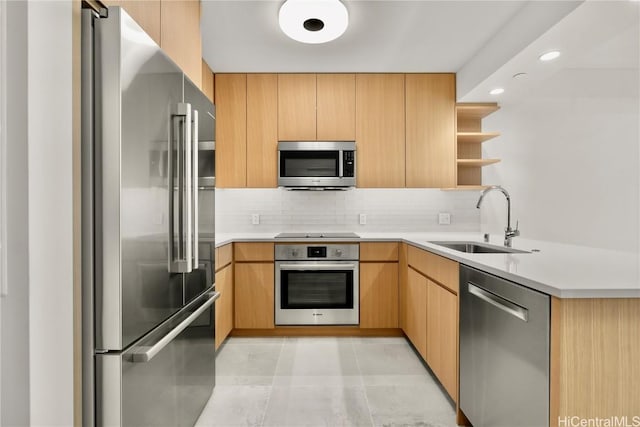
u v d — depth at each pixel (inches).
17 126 35.7
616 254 71.6
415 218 144.2
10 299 35.9
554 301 42.7
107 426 43.7
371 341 119.7
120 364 43.7
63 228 40.0
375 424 72.1
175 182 57.7
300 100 132.0
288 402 80.3
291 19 88.3
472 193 143.8
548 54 90.2
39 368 37.1
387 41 106.4
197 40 83.5
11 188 35.7
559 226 142.6
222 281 108.3
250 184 131.9
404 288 117.6
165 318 54.8
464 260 66.2
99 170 43.2
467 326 66.5
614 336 41.9
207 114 74.4
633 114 140.2
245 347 114.2
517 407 50.2
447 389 77.1
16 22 35.5
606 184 141.6
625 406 41.8
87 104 42.9
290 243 122.7
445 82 132.6
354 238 122.2
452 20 94.2
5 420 36.1
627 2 66.8
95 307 43.5
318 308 123.1
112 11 42.9
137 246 47.0
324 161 130.1
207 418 73.9
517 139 143.1
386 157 132.6
